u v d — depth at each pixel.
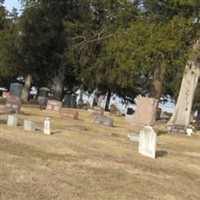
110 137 20.62
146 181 11.23
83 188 9.49
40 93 68.31
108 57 47.81
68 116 31.92
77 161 12.54
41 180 9.59
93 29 49.00
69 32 50.22
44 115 30.59
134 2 36.78
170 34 30.95
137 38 32.25
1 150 12.63
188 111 33.59
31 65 57.12
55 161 12.08
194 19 31.86
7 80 76.38
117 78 53.47
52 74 60.34
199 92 60.75
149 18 33.34
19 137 15.55
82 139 17.86
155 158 15.44
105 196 9.12
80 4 50.19
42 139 15.85
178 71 36.94
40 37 52.38
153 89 36.19
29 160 11.67
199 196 10.53
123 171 12.07
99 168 11.97
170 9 32.91
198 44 32.53
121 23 37.81
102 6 43.50
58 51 53.28
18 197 8.10
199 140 27.34
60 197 8.47
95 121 29.95
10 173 9.79
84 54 49.84
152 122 25.84
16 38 54.56
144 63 33.31
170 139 25.12
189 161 16.14
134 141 20.05
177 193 10.45
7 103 27.80
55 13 51.72
